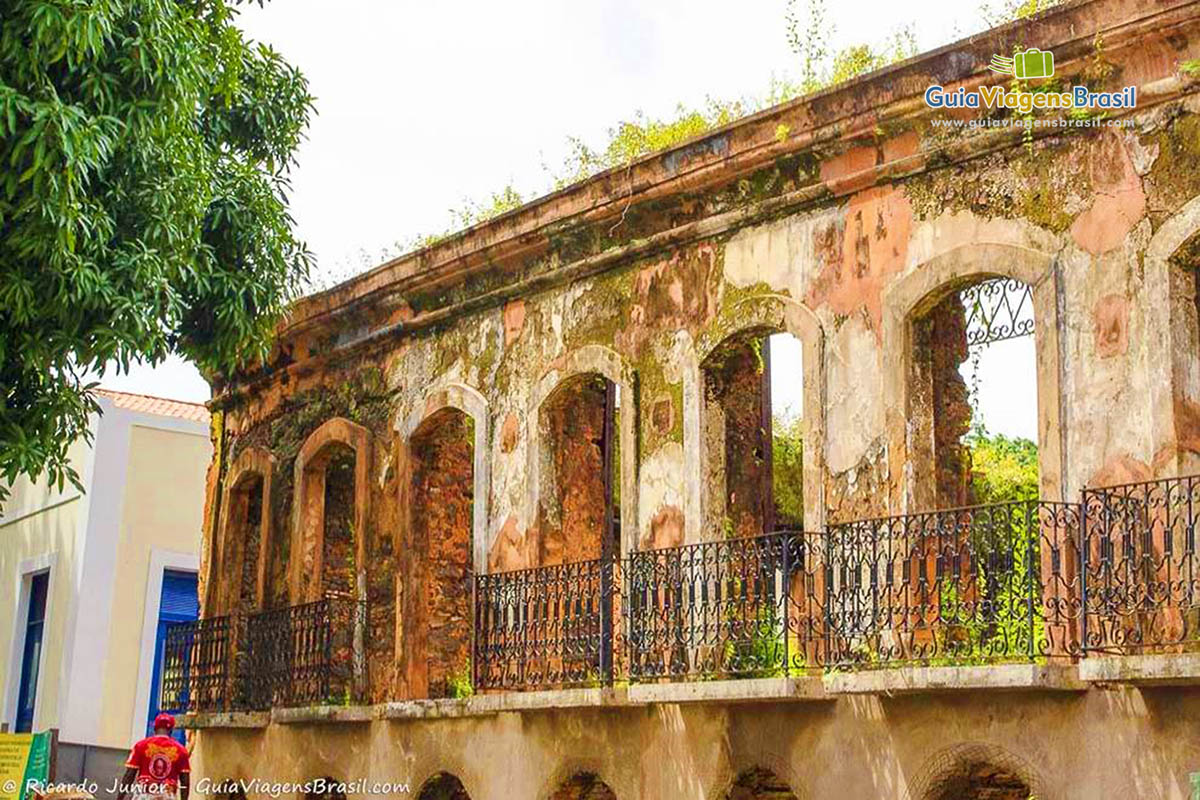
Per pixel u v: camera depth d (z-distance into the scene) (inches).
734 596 583.2
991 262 512.7
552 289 671.8
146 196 608.4
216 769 824.3
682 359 609.6
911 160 537.0
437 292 728.3
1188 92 470.9
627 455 624.7
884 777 515.2
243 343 721.6
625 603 599.5
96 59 588.1
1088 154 494.9
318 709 730.8
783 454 811.4
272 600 805.2
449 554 732.0
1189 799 438.9
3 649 1127.6
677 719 588.7
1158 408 466.6
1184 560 443.8
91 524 1036.5
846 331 553.0
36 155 551.2
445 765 683.4
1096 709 463.5
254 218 715.4
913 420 531.5
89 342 594.9
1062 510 482.9
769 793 578.6
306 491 794.8
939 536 499.8
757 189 589.9
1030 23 501.4
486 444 691.4
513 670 644.1
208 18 681.6
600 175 631.2
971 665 484.1
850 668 521.3
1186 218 466.6
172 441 1082.7
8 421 592.4
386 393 755.4
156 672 1063.0
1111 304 483.2
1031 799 506.9
